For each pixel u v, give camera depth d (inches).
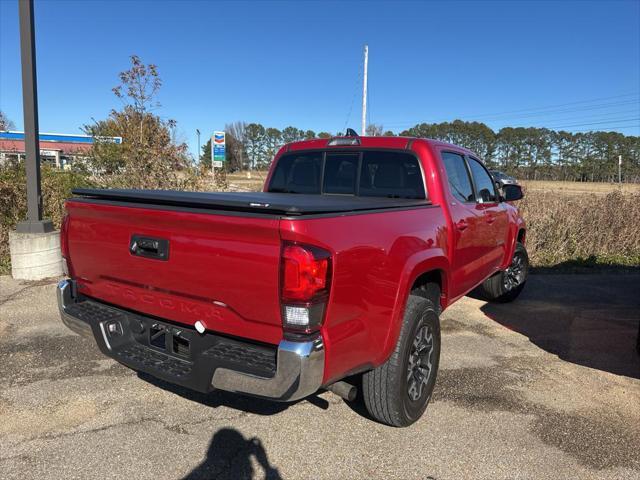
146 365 111.3
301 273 88.2
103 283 125.0
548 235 397.4
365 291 103.8
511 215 231.9
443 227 147.7
